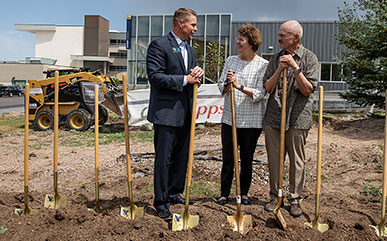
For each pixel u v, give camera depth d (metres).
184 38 3.57
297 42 3.43
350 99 11.84
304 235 3.14
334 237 3.12
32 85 13.23
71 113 12.65
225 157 3.90
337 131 9.88
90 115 12.72
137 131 12.37
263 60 3.84
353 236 3.15
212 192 4.72
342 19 13.98
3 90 44.25
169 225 3.32
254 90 3.66
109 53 67.56
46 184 5.65
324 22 19.30
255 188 5.03
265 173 5.64
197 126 11.98
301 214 3.62
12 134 11.90
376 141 7.91
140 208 3.53
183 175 3.91
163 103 3.43
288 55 3.25
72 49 67.62
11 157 8.12
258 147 7.57
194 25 3.53
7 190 5.30
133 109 12.89
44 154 8.45
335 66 19.36
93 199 4.43
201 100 12.33
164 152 3.47
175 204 3.85
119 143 9.95
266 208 3.71
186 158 3.88
